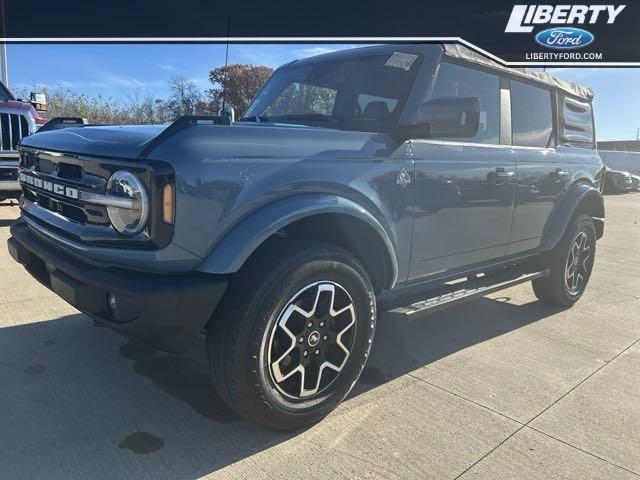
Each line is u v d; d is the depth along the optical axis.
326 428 2.80
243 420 2.84
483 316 4.80
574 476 2.47
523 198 4.12
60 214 2.85
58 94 14.70
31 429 2.67
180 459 2.49
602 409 3.10
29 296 4.59
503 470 2.49
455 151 3.44
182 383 3.20
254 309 2.46
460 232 3.56
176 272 2.37
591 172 5.13
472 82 3.76
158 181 2.25
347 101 3.49
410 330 4.36
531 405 3.12
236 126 2.46
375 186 2.90
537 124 4.46
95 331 3.90
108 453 2.51
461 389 3.29
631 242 9.70
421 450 2.62
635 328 4.58
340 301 2.80
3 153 7.61
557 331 4.44
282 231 2.82
